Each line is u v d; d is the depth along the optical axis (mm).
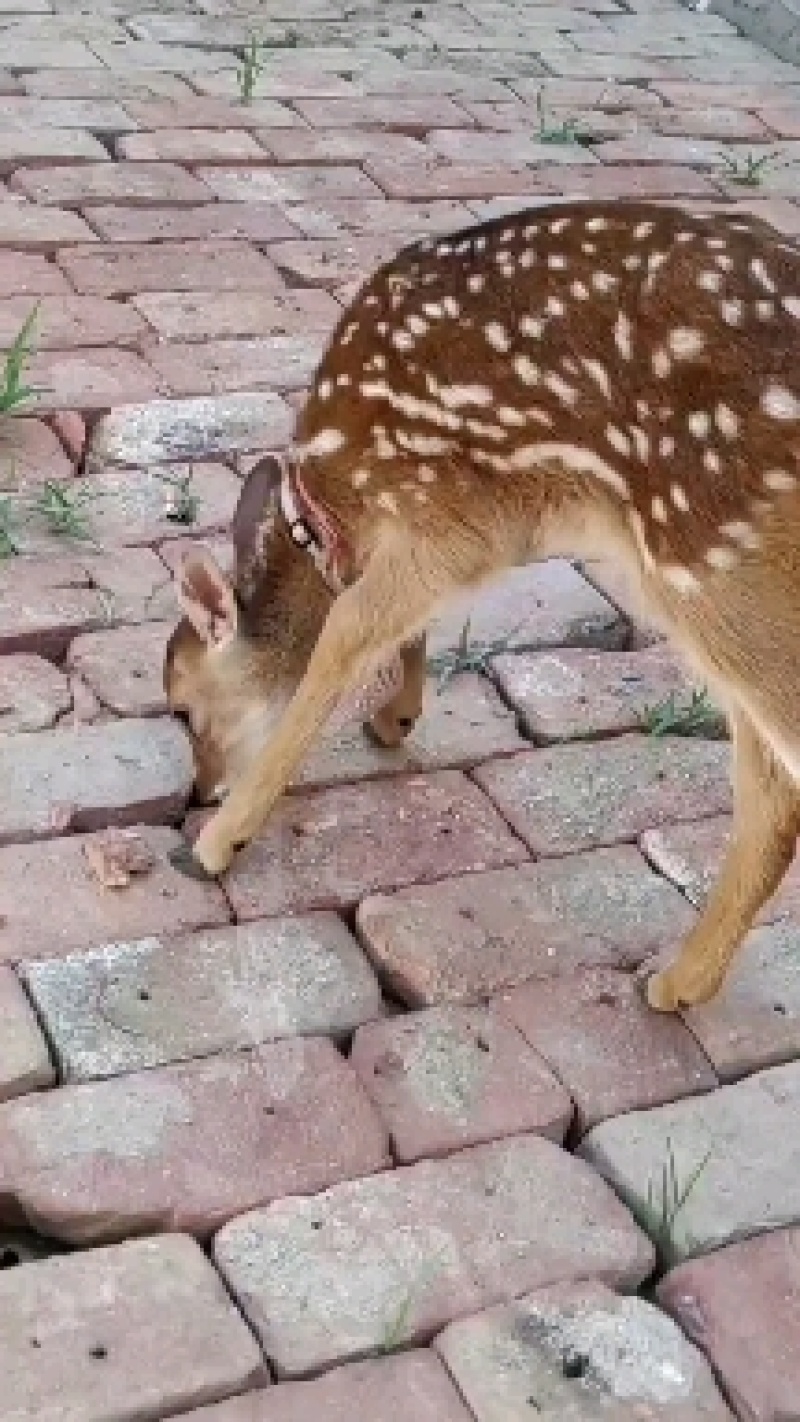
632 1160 3230
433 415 3383
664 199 6926
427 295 3383
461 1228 3072
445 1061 3369
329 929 3633
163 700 4098
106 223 6066
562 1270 3033
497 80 7816
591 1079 3379
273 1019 3408
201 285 5781
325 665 3627
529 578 4688
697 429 3021
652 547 3156
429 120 7270
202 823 3846
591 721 4266
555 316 3203
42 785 3834
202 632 3693
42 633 4246
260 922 3623
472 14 8531
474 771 4094
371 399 3471
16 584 4383
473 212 6562
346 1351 2861
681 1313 2996
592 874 3850
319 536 3682
